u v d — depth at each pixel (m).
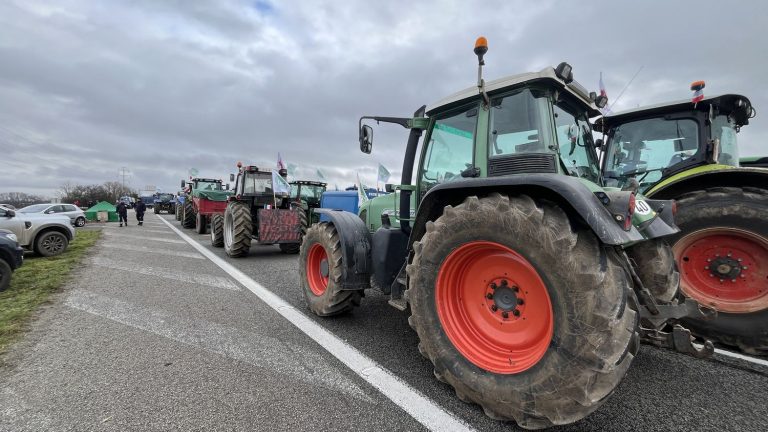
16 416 1.81
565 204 1.89
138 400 1.96
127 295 4.17
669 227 2.39
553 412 1.62
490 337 2.00
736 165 4.11
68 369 2.33
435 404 1.97
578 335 1.56
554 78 2.18
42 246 7.23
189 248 8.37
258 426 1.75
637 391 2.14
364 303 3.98
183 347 2.70
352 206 5.77
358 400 1.99
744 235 2.94
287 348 2.70
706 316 2.02
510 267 1.96
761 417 1.87
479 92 2.38
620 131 4.61
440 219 2.13
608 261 1.65
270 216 6.96
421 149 3.11
